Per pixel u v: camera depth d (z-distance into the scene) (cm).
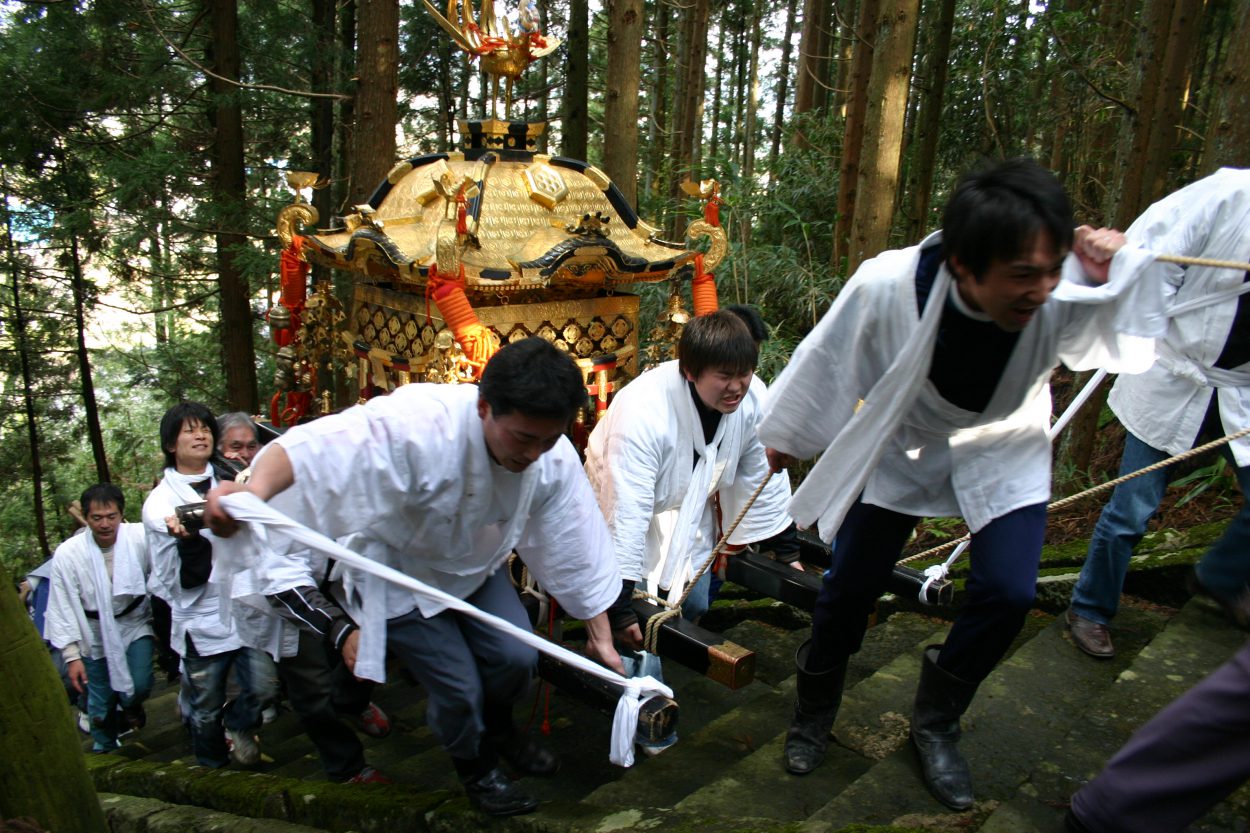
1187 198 271
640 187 1752
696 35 1310
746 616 433
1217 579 272
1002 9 808
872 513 232
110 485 412
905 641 361
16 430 1391
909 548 475
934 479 225
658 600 304
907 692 295
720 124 2681
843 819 225
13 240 1184
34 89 984
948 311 195
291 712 459
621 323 391
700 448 298
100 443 1335
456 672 236
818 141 935
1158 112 571
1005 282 170
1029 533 212
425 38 1455
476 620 246
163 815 304
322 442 210
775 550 351
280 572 260
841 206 693
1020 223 162
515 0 425
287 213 411
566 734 333
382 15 645
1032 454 217
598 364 381
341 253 370
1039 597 362
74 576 415
